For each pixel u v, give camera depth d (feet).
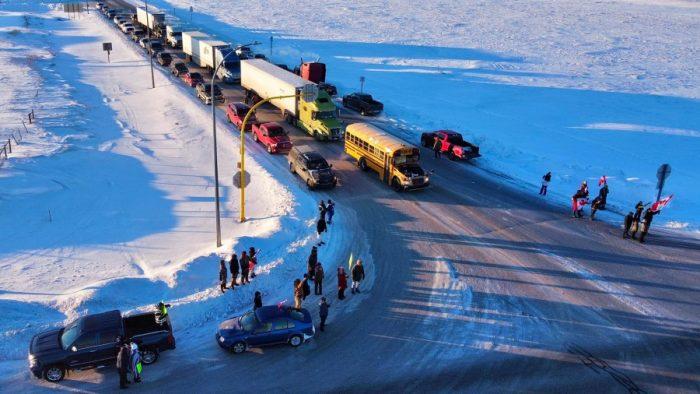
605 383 50.16
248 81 151.84
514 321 60.08
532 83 189.57
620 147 127.85
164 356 53.16
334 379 50.24
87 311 57.67
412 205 92.48
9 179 94.32
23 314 56.29
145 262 71.92
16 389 47.70
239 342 53.42
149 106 153.28
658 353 54.85
